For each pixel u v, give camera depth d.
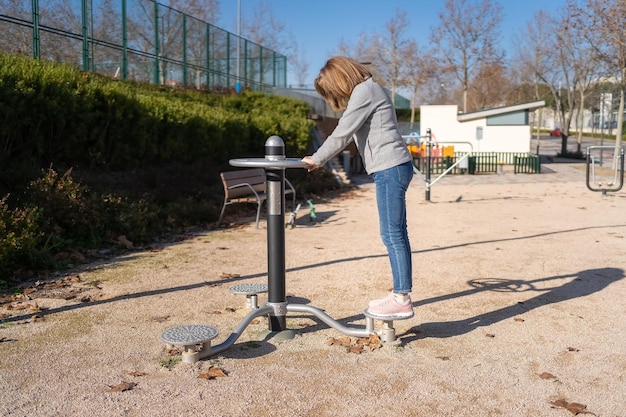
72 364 3.40
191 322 4.22
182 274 5.76
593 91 39.03
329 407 2.88
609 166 28.38
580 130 35.88
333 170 18.42
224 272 5.87
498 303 4.74
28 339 3.82
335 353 3.60
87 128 9.23
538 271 5.89
